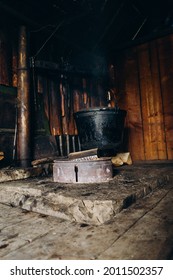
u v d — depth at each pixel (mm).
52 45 4984
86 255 1315
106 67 6141
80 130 4285
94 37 5609
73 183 2791
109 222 1765
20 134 3951
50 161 4109
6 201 2625
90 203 1935
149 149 5703
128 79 6094
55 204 2162
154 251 1280
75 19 4789
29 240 1606
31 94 4398
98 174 2766
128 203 2086
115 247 1370
